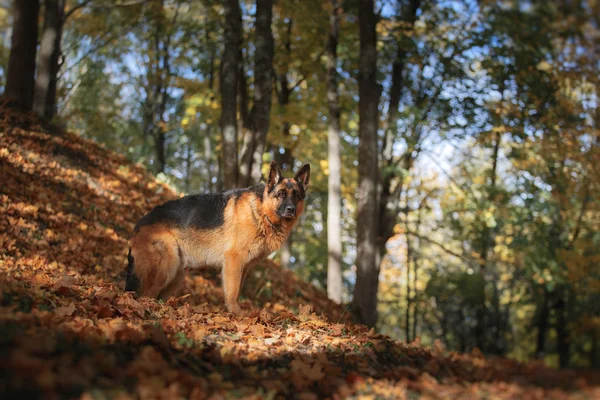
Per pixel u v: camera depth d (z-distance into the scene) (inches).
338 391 176.4
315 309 542.0
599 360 1023.0
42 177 490.9
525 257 767.7
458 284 879.1
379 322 1298.0
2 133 510.6
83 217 472.1
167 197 614.2
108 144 1061.1
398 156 807.7
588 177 708.7
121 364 165.0
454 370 206.4
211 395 155.7
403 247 1170.0
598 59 679.1
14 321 173.5
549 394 170.6
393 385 183.6
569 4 645.9
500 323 1061.8
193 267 326.3
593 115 701.3
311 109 797.2
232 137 575.8
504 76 751.7
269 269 581.6
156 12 860.6
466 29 764.0
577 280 745.6
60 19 657.0
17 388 128.2
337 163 670.5
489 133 759.1
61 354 155.2
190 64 921.5
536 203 723.4
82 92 1004.6
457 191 850.8
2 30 1184.2
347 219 1045.2
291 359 210.7
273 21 780.6
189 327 225.8
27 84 613.0
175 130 1136.2
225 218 317.7
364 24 641.0
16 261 348.8
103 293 244.2
